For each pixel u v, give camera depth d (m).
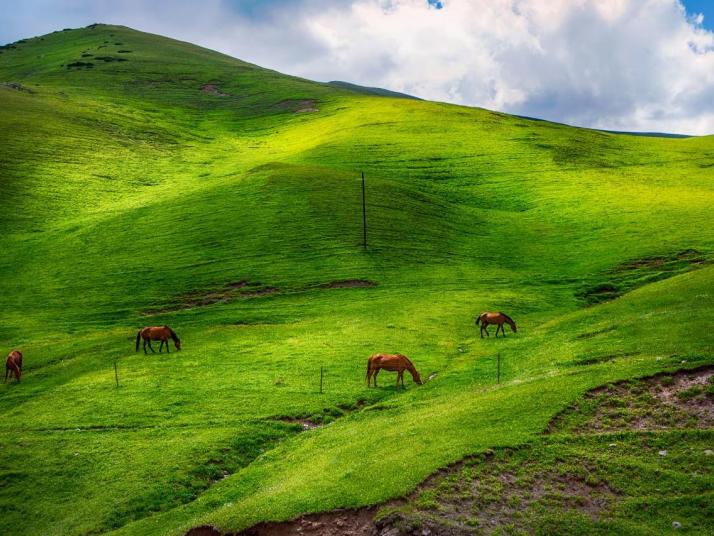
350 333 45.31
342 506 17.05
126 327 55.66
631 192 101.00
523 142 137.25
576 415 21.34
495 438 19.95
